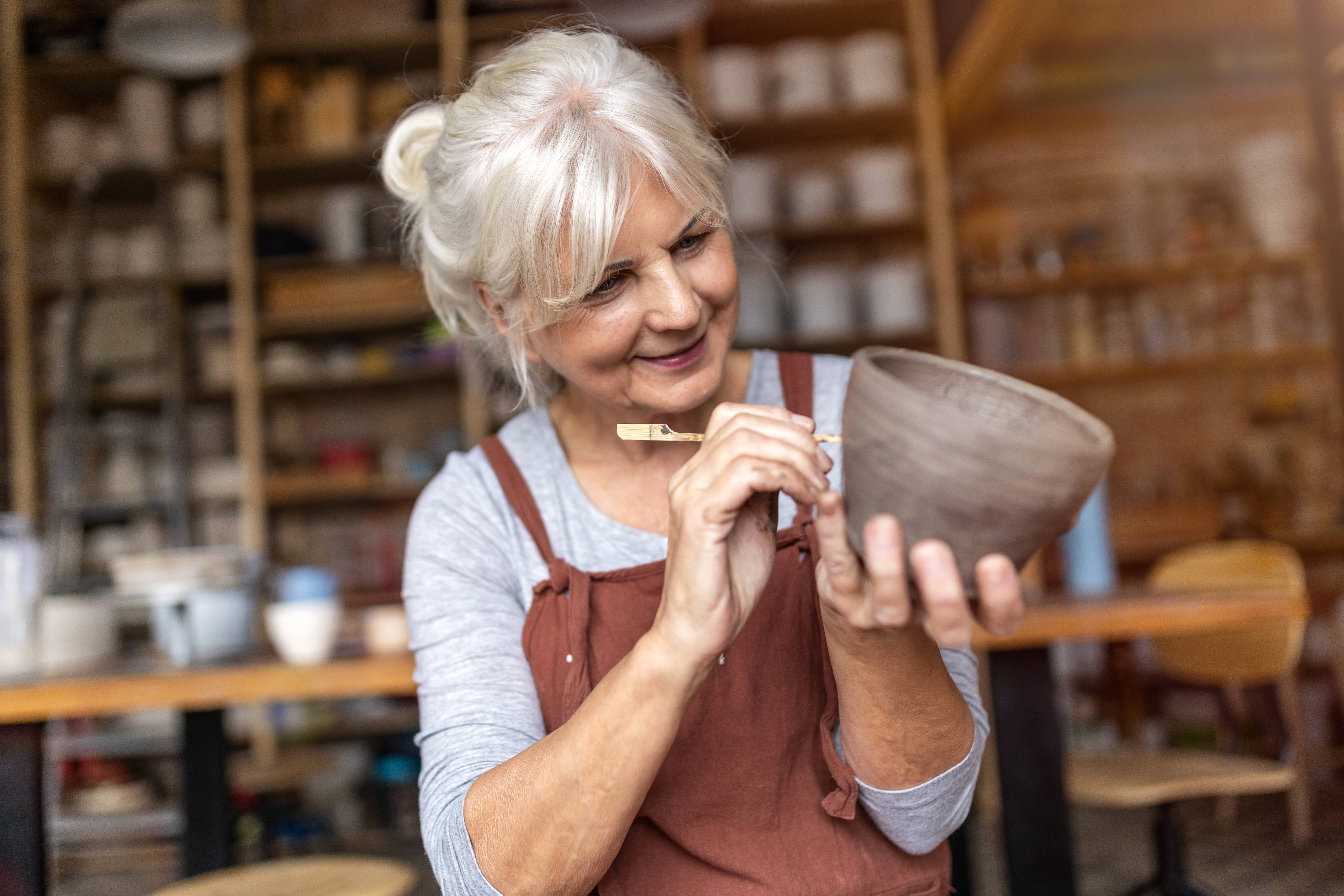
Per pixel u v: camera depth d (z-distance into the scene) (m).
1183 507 4.22
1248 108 4.44
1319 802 3.32
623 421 0.88
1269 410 4.32
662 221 0.74
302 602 1.75
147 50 3.48
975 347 4.14
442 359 3.95
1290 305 4.18
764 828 0.79
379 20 4.14
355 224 3.96
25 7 4.13
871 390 0.53
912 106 3.91
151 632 3.92
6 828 1.58
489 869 0.69
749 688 0.80
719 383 0.82
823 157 4.27
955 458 0.50
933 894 0.80
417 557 0.90
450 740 0.79
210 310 4.10
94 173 3.77
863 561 0.57
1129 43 4.23
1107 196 4.48
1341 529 4.16
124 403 4.12
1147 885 1.89
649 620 0.82
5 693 1.56
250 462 3.91
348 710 3.83
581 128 0.73
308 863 1.63
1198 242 4.17
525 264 0.76
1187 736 3.70
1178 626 1.56
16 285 3.93
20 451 3.87
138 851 3.49
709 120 0.88
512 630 0.86
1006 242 4.42
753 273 3.72
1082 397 4.45
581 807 0.65
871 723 0.71
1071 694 3.85
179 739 2.35
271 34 4.14
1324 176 2.67
